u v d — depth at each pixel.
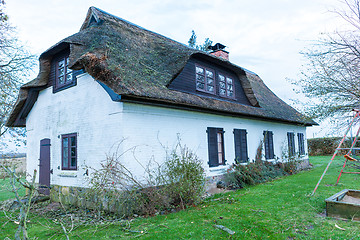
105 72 6.53
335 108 7.79
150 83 7.23
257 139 12.57
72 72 8.75
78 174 7.94
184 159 7.53
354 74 7.53
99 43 7.56
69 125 8.59
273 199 7.03
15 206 8.36
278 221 5.15
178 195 6.88
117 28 9.10
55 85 9.52
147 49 9.23
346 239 4.05
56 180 8.95
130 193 6.32
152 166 7.30
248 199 7.23
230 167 10.10
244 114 10.84
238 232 4.64
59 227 5.66
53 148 9.29
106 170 6.65
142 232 4.92
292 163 13.72
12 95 14.49
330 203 5.25
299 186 8.83
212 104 9.16
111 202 6.42
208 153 9.51
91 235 5.00
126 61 7.46
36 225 6.13
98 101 7.53
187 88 9.03
